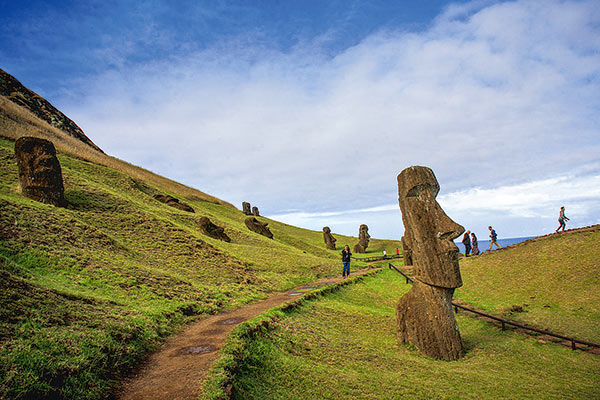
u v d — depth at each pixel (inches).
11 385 192.9
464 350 433.1
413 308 429.1
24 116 1962.4
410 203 446.3
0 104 1846.7
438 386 309.4
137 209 1103.0
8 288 311.9
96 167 1637.6
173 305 479.5
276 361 302.7
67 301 354.0
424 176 446.3
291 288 822.5
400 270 940.0
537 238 914.1
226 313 521.3
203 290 606.2
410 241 451.2
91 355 259.3
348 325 490.3
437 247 421.7
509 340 470.3
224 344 316.8
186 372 265.6
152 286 539.5
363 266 1317.7
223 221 1723.7
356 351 387.5
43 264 484.7
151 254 776.3
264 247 1381.6
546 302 612.4
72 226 707.4
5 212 627.8
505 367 375.9
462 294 738.8
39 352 232.8
